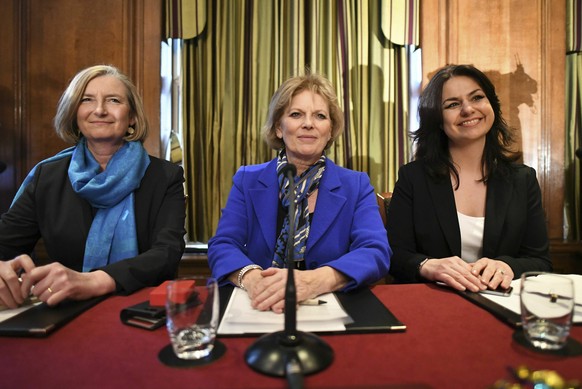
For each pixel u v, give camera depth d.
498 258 1.47
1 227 1.50
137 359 0.73
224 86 2.47
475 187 1.72
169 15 2.41
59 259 1.55
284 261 1.41
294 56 2.44
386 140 2.49
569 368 0.69
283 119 1.50
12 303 1.00
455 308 1.01
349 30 2.46
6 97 2.35
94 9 2.38
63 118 1.59
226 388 0.64
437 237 1.67
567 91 2.51
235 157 2.48
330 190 1.47
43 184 1.55
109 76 1.59
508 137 1.79
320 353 0.71
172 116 2.50
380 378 0.66
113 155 1.60
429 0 2.40
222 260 1.26
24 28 2.37
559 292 0.78
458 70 1.69
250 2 2.46
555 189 2.43
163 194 1.57
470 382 0.65
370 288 1.20
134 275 1.18
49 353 0.76
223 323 0.89
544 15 2.39
